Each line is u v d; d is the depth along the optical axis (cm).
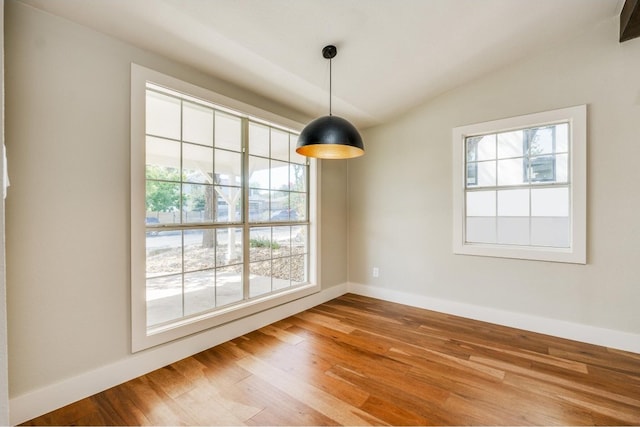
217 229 276
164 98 250
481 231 330
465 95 322
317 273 367
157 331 220
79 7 173
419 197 358
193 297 303
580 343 260
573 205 265
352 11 209
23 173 165
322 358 234
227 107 269
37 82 169
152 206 245
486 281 312
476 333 281
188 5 181
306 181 369
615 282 250
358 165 413
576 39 263
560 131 293
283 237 347
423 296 356
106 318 195
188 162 273
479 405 179
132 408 176
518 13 230
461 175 327
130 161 206
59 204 178
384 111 358
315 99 315
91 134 189
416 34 239
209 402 182
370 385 199
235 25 202
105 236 195
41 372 171
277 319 312
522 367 221
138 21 188
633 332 244
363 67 271
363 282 410
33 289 169
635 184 242
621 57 246
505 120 298
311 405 179
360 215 412
